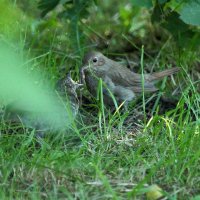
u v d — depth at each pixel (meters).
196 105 10.55
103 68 11.91
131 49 14.64
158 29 14.80
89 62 11.82
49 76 11.21
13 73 3.46
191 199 6.94
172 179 8.00
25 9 13.45
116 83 11.93
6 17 3.78
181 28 12.21
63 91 10.12
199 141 8.89
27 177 7.84
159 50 14.04
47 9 12.42
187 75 11.69
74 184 7.70
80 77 11.70
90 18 15.54
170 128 9.17
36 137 9.34
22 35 12.72
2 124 9.41
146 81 12.12
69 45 13.57
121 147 9.24
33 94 3.51
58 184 7.71
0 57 3.48
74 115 10.09
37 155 8.31
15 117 9.09
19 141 9.22
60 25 14.06
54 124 9.21
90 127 9.88
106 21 15.60
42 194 7.38
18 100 3.75
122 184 7.71
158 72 12.21
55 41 13.48
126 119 11.11
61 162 8.16
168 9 12.55
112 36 15.04
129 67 13.78
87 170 8.11
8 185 7.59
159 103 12.05
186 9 10.60
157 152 8.89
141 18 15.31
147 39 14.77
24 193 7.39
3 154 8.54
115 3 16.67
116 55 14.34
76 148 9.21
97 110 11.43
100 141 9.35
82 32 13.70
